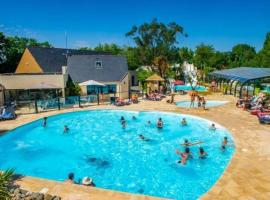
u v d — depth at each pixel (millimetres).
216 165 17156
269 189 11617
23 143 22609
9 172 8008
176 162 18109
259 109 27344
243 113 27953
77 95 37312
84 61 42531
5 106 29172
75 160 19156
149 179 15984
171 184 15219
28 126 25344
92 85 37219
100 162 18750
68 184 12016
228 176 12844
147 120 28734
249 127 22203
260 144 17641
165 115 29453
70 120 29312
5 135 21984
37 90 37469
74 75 40719
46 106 31547
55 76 35500
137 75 53250
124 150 20797
